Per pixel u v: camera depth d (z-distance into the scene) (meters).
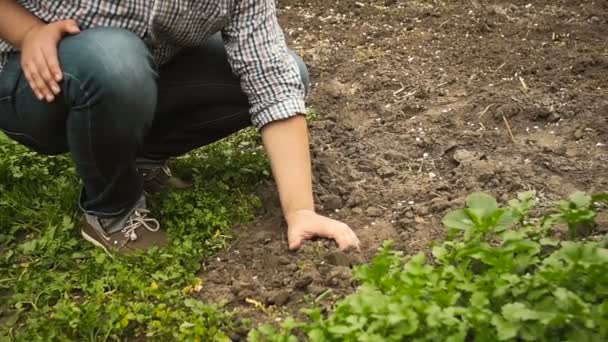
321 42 4.06
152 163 3.30
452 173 3.34
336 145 3.50
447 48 3.97
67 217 3.17
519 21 4.12
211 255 3.09
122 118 2.91
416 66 3.88
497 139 3.47
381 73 3.82
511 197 3.21
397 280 2.76
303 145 3.04
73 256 3.08
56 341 2.86
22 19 2.93
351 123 3.61
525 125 3.54
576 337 2.62
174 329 2.84
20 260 3.13
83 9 2.94
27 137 3.08
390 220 3.18
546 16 4.15
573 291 2.71
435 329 2.64
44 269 3.07
